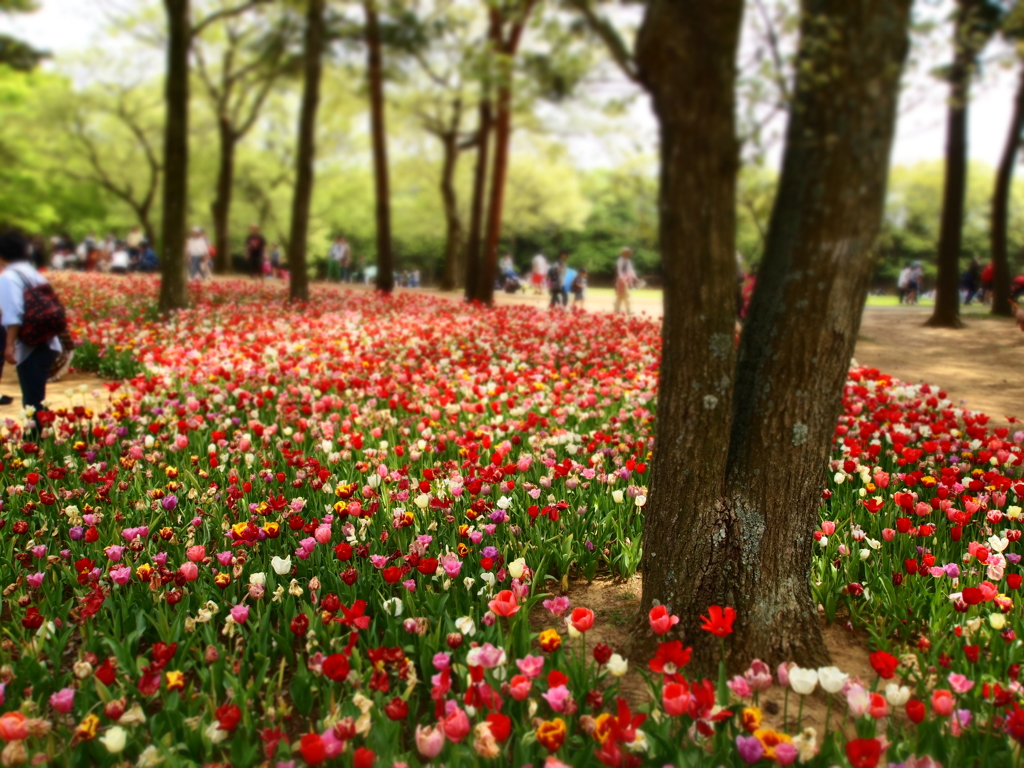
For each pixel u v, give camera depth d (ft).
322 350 32.09
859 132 8.84
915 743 7.84
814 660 10.03
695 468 9.95
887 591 11.38
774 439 9.84
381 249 80.53
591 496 14.98
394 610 10.25
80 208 141.90
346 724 7.28
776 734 7.04
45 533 13.37
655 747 7.72
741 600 10.03
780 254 9.63
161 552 12.79
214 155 129.29
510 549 12.94
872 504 13.08
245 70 84.94
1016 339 46.09
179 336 37.45
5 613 11.66
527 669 8.03
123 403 20.29
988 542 12.42
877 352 42.52
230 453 17.58
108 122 126.72
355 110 88.48
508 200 150.71
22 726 7.25
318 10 59.11
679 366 9.84
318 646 9.86
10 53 120.47
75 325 38.70
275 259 127.03
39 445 17.90
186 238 49.60
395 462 17.04
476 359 30.68
